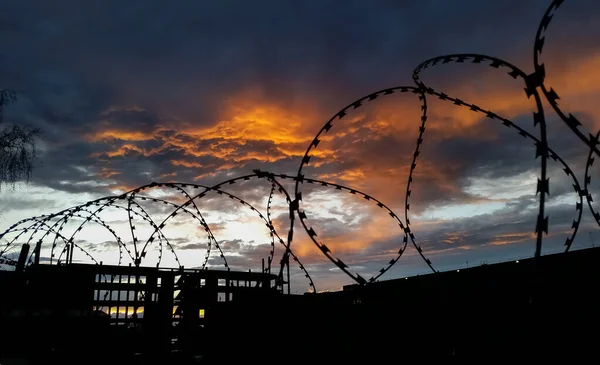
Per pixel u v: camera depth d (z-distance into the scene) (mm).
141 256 11367
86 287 12617
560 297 6695
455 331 7145
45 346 11586
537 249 4648
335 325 9094
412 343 7797
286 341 9422
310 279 10484
